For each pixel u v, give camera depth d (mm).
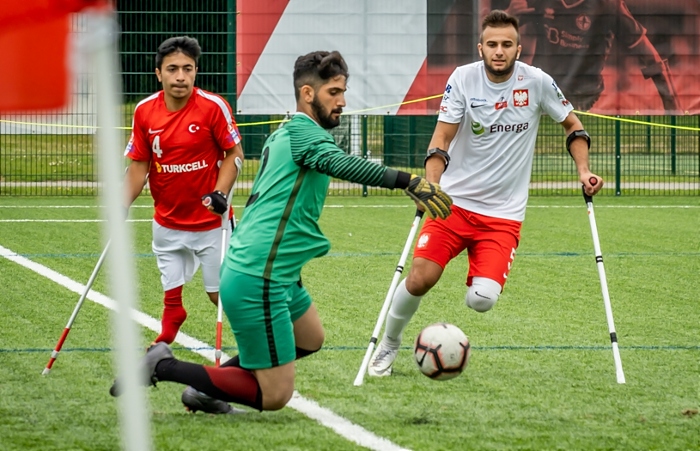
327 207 32875
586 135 12781
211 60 33750
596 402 10836
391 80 33344
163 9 33906
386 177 8680
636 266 21594
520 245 24703
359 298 17656
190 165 12836
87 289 12156
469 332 14789
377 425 9773
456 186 12273
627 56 33688
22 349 13219
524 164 12383
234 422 9797
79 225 27547
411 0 33062
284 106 33375
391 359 12172
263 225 9000
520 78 12203
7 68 3885
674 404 10781
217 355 12242
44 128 34219
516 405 10656
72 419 9898
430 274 11961
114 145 4363
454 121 12148
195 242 13172
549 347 13781
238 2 33000
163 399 10734
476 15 33188
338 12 33062
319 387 11359
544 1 33375
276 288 9047
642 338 14438
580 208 33000
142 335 14336
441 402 10750
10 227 26984
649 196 37062
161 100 12969
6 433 9367
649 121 39844
